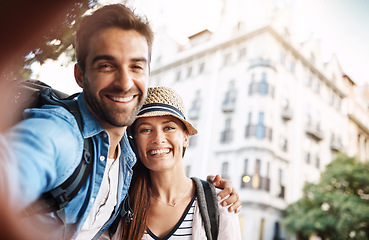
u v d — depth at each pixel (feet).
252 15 78.13
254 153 67.56
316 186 66.69
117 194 4.65
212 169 70.64
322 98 87.61
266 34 73.61
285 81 77.15
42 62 5.69
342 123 93.04
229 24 79.56
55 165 3.15
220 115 74.13
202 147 73.77
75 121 3.65
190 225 5.31
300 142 76.43
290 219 62.75
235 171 68.03
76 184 3.64
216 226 5.22
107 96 3.73
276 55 74.79
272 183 67.62
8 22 1.64
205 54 80.74
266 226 64.39
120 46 3.61
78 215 3.90
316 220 59.82
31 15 1.66
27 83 3.81
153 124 5.09
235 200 5.49
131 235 5.12
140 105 3.96
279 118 73.15
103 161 3.99
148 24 3.87
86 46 3.68
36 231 3.35
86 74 3.72
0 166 2.09
